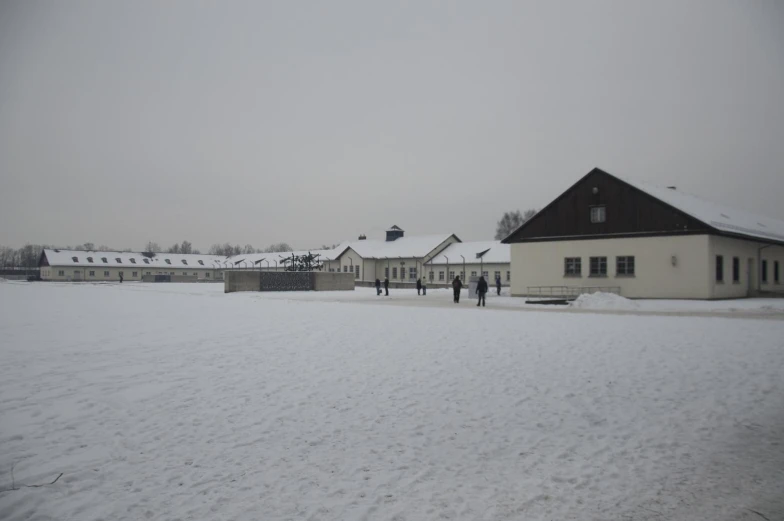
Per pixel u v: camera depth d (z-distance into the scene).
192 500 5.50
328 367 11.27
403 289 60.94
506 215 124.19
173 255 124.69
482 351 12.88
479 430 7.78
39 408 8.18
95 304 29.55
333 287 55.12
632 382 10.14
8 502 5.33
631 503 5.61
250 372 10.78
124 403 8.56
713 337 14.33
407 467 6.47
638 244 33.75
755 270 37.09
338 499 5.59
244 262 118.69
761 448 7.16
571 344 13.63
